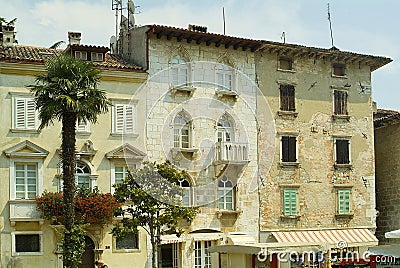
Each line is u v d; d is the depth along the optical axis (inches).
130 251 1421.0
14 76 1373.0
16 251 1334.9
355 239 1663.4
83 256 1389.0
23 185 1363.2
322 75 1707.7
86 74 1190.9
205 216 1505.9
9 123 1360.7
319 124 1689.2
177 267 1476.4
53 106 1146.7
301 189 1644.9
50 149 1387.8
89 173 1409.9
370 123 1759.4
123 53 1574.8
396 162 1786.4
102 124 1432.1
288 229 1617.9
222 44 1576.0
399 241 1743.4
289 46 1632.6
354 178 1720.0
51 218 1332.4
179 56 1535.4
